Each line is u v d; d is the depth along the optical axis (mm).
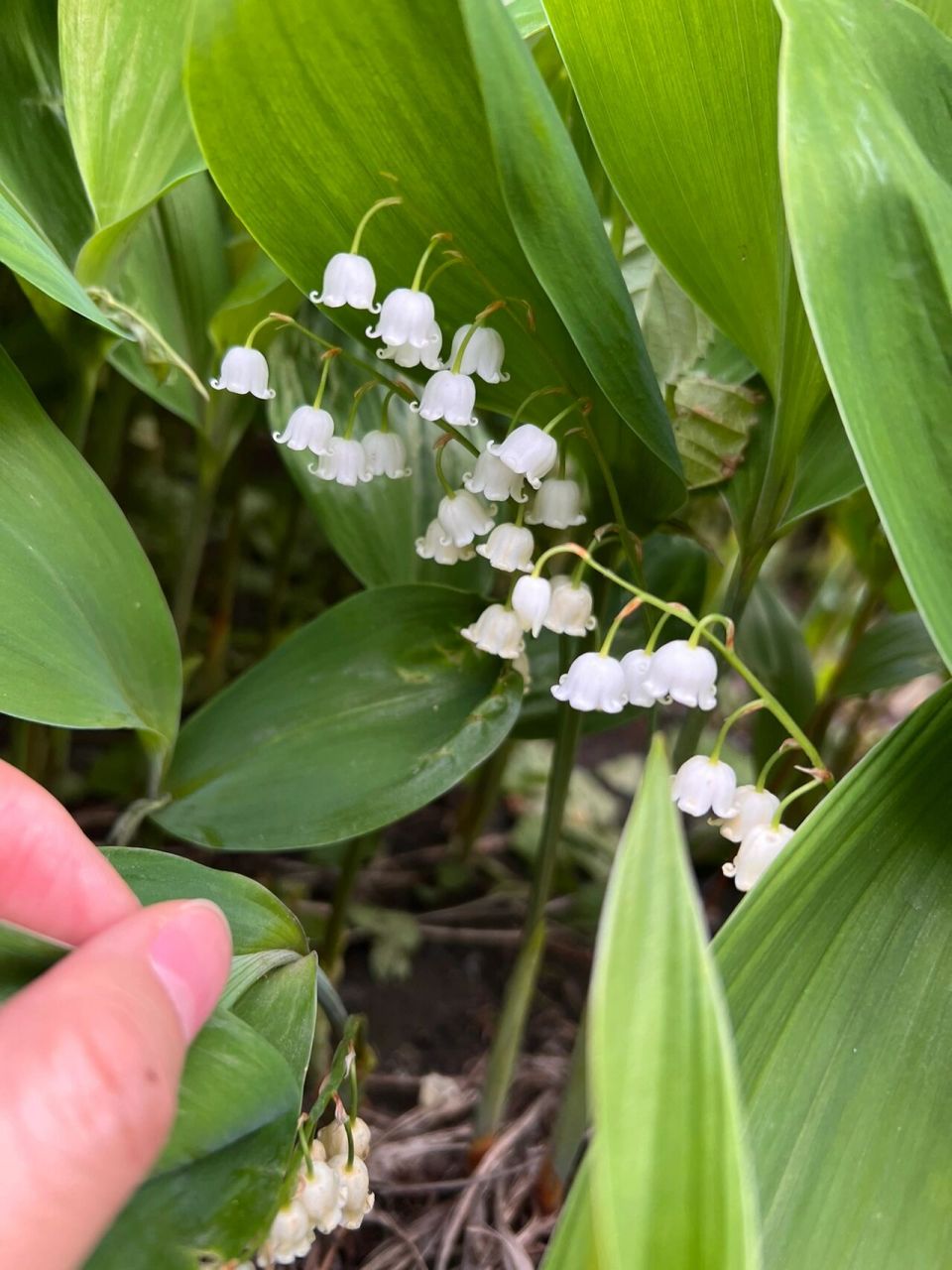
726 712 262
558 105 152
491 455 128
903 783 96
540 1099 191
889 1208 84
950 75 100
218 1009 92
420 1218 168
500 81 99
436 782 131
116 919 102
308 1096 176
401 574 177
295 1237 92
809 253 86
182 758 136
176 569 274
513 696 138
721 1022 68
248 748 136
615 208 153
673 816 72
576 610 127
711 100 107
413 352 124
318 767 134
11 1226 67
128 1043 72
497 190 114
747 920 87
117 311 151
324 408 182
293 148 114
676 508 130
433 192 116
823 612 289
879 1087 89
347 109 110
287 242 124
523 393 133
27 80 152
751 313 122
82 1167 69
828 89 91
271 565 291
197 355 180
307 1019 106
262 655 249
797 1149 86
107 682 121
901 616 205
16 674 111
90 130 134
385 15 102
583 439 130
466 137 110
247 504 283
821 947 94
